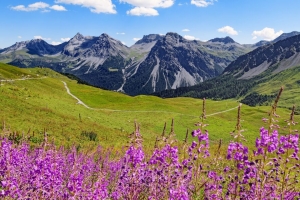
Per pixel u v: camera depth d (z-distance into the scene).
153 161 7.75
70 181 6.36
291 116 6.30
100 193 6.28
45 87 114.56
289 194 7.02
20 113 38.84
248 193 6.61
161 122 82.50
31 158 9.62
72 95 119.38
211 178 8.27
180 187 6.22
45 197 6.59
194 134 7.88
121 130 53.72
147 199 7.47
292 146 6.30
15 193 6.16
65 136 32.91
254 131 76.00
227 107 135.25
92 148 26.83
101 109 98.56
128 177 7.52
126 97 134.50
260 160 6.42
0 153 7.19
